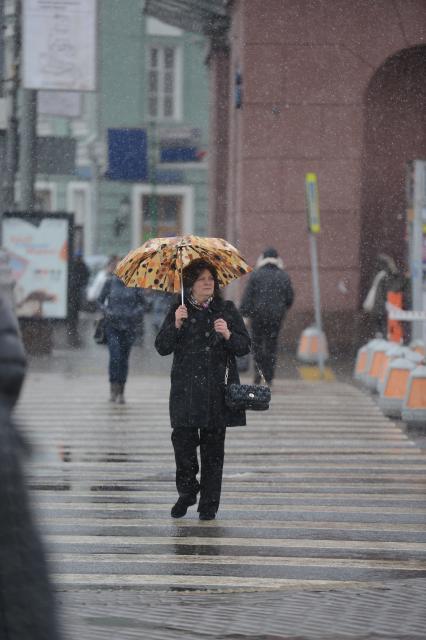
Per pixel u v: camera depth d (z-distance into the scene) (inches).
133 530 872.3
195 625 606.2
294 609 643.5
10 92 2807.6
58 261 2365.9
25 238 2359.7
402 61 2625.5
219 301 894.4
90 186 5423.2
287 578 730.2
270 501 989.2
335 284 2561.5
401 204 2726.4
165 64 5472.4
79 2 2185.0
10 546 250.7
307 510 955.3
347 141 2561.5
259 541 842.2
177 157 5241.1
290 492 1031.0
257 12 2541.8
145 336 3095.5
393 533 874.1
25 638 248.4
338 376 2073.1
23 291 2364.7
